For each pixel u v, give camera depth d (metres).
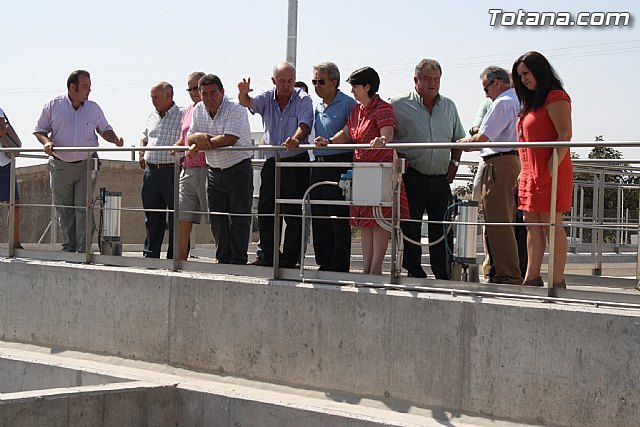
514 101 7.81
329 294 7.31
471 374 6.57
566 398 6.16
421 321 6.81
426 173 7.94
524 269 8.02
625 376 5.94
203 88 8.58
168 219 9.31
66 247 10.12
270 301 7.66
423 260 9.60
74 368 8.46
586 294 6.48
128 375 8.14
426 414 6.73
